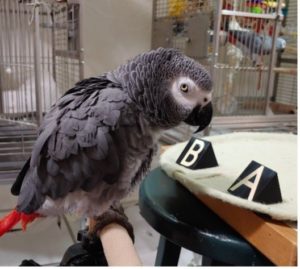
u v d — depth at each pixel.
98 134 0.61
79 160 0.62
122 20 1.46
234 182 0.66
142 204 0.72
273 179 0.59
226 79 1.29
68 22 1.14
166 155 0.85
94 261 0.73
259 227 0.54
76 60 1.22
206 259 0.72
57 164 0.63
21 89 1.21
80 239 0.81
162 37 1.45
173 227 0.62
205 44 1.20
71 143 0.61
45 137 0.64
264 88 1.36
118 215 0.70
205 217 0.64
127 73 0.69
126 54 1.49
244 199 0.58
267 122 1.36
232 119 1.29
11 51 1.20
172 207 0.67
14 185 0.76
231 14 1.14
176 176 0.75
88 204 0.68
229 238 0.57
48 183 0.64
